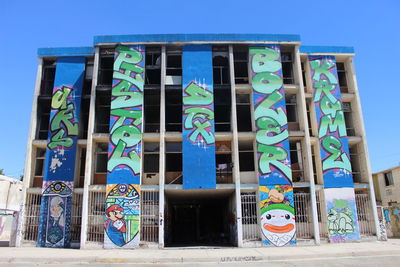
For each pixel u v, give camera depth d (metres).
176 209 31.06
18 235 21.27
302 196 21.67
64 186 21.80
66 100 23.27
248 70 23.81
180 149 23.06
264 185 21.05
